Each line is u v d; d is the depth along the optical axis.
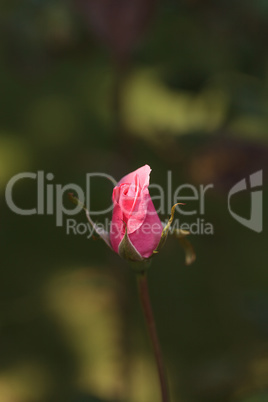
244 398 0.56
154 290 0.96
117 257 0.82
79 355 0.88
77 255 1.02
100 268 0.97
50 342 0.90
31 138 1.15
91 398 0.58
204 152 0.63
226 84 0.65
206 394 0.64
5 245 1.05
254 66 0.65
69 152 1.11
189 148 0.64
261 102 0.65
